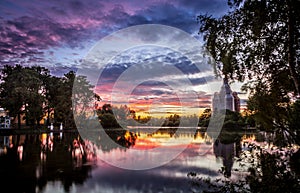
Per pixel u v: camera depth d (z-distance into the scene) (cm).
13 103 3659
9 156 1412
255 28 534
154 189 752
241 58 583
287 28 530
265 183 482
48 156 1403
